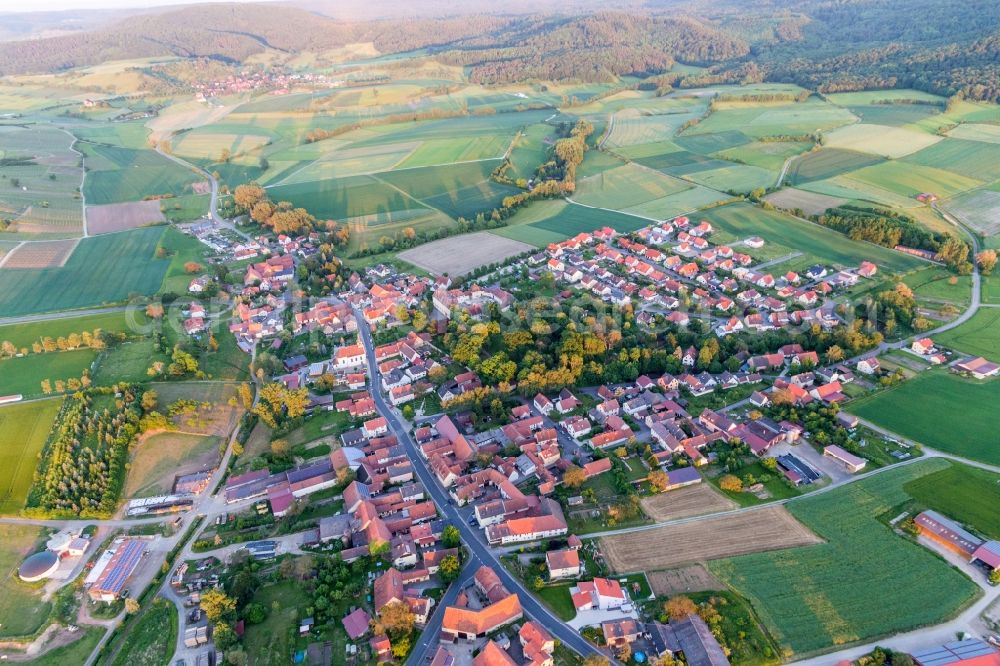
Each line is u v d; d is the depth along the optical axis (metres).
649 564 134.62
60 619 127.69
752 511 147.88
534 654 113.25
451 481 161.00
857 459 160.50
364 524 145.25
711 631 117.44
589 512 150.50
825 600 123.69
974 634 115.38
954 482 152.62
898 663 107.25
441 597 129.88
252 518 151.75
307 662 116.00
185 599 130.88
